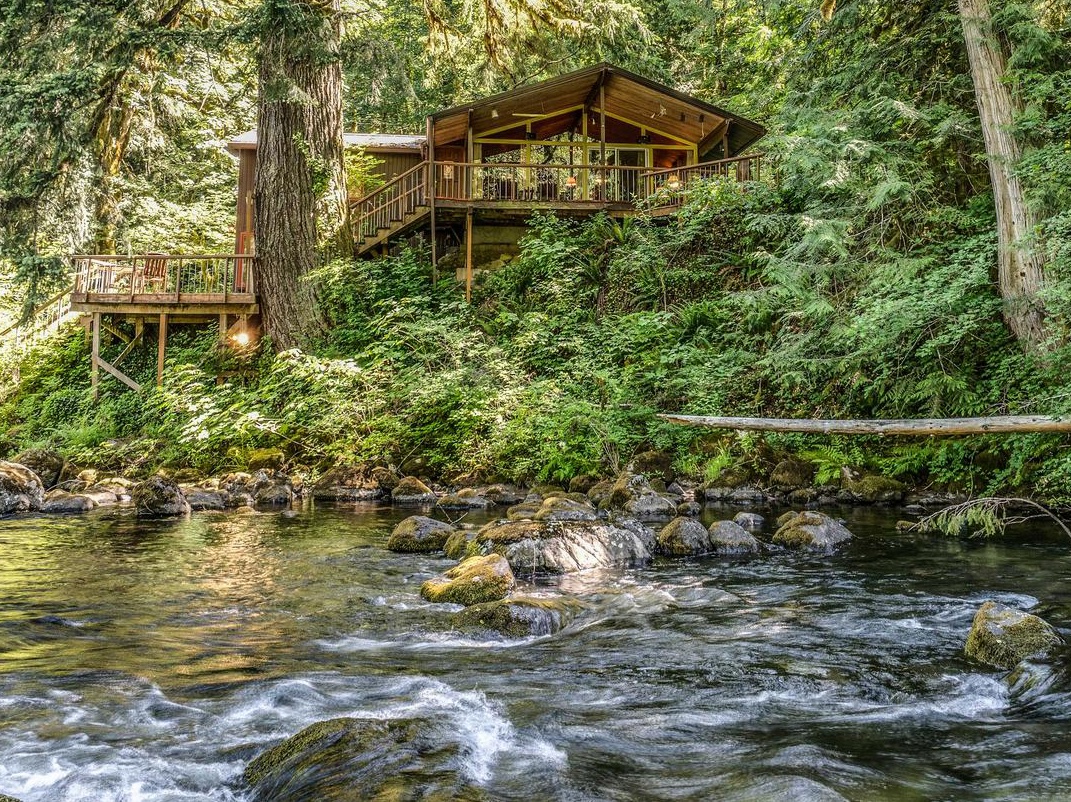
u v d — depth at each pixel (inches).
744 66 1102.4
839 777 115.3
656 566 290.7
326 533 377.1
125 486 542.3
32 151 654.5
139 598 243.4
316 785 110.8
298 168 725.9
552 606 217.6
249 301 723.4
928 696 154.2
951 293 410.9
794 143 505.0
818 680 164.2
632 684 163.2
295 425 597.9
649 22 1175.0
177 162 1104.2
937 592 239.8
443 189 858.1
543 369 633.6
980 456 424.8
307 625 213.2
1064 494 381.7
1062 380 390.3
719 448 507.8
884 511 417.4
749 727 138.9
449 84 1163.9
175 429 624.7
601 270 725.9
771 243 645.3
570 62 1043.3
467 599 234.1
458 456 559.2
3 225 671.1
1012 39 448.8
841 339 474.9
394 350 633.6
